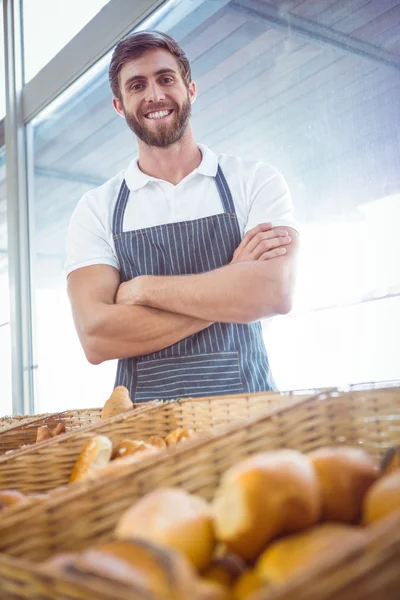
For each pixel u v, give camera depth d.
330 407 0.62
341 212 2.29
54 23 3.29
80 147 3.31
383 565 0.28
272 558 0.34
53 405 3.28
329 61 2.35
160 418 0.88
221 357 1.52
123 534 0.39
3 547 0.43
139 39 1.63
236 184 1.66
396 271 2.12
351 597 0.28
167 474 0.50
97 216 1.70
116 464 0.64
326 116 2.36
